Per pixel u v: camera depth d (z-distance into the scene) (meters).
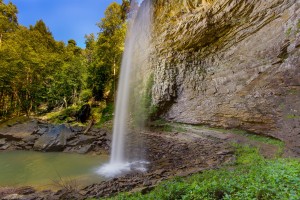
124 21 31.86
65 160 13.49
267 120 11.54
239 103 13.80
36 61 28.92
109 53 29.52
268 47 12.27
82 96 30.44
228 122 14.77
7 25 35.22
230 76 15.25
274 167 5.82
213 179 5.92
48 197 6.95
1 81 26.92
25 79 29.81
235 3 15.06
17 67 27.64
